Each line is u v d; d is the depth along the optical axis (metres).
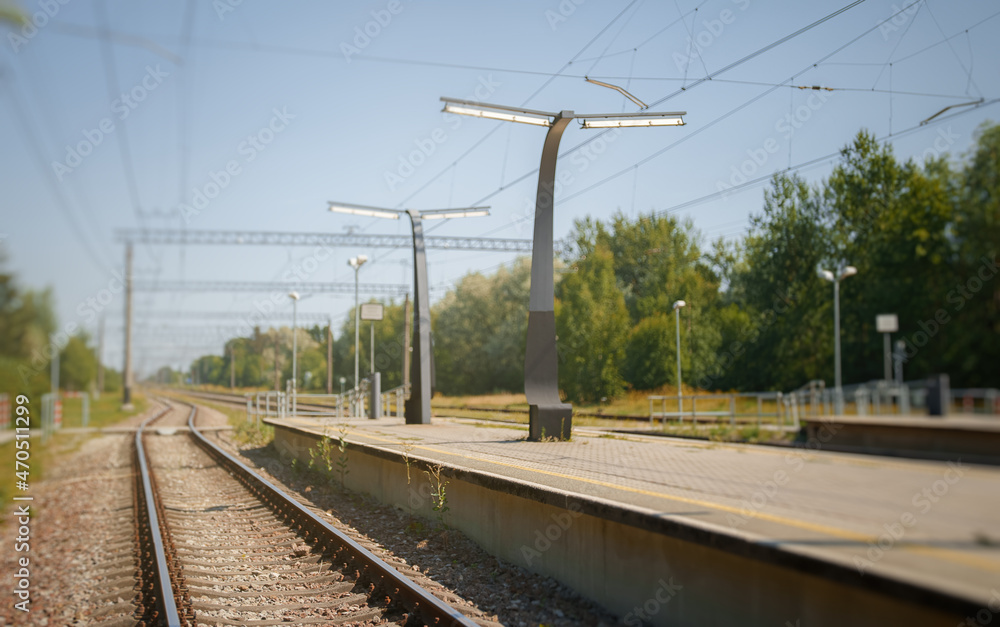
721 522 5.30
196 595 7.26
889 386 11.50
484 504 8.89
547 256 14.50
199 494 14.78
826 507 5.98
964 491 6.67
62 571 9.33
